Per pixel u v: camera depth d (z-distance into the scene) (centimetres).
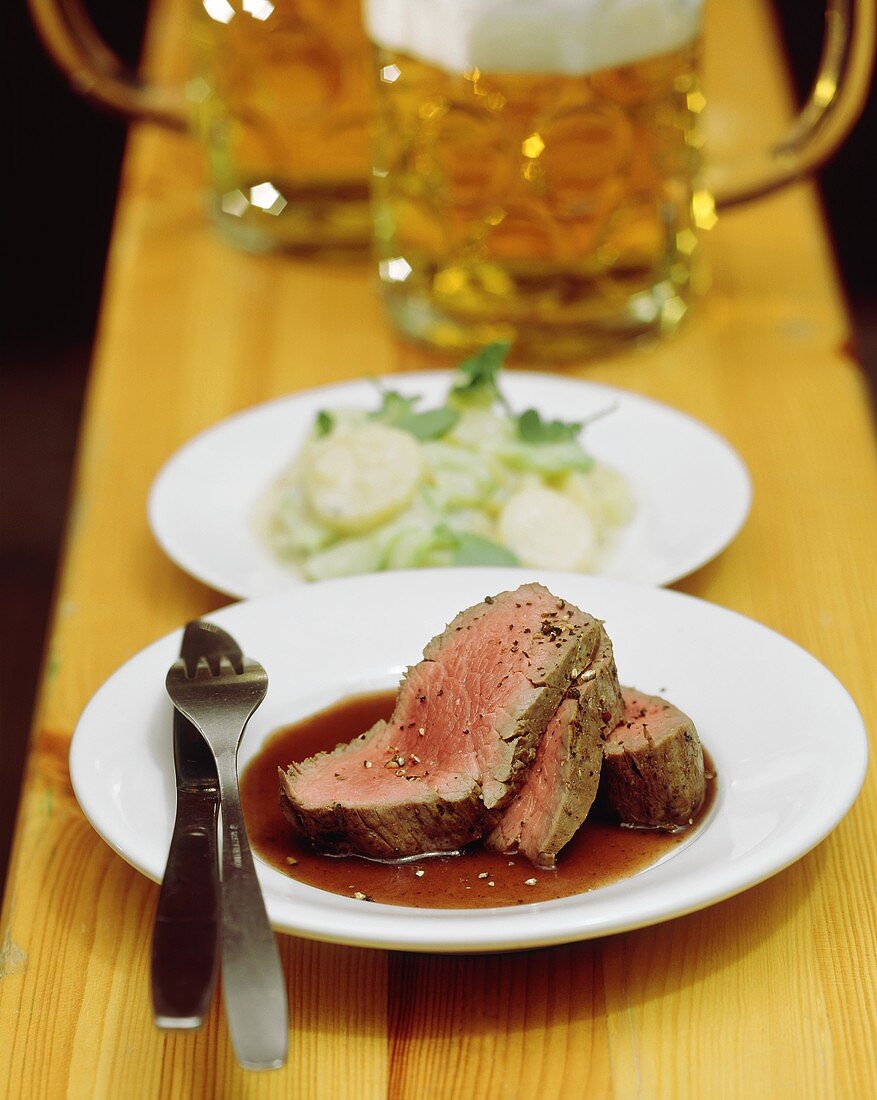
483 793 65
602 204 93
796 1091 60
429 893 64
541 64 88
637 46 89
